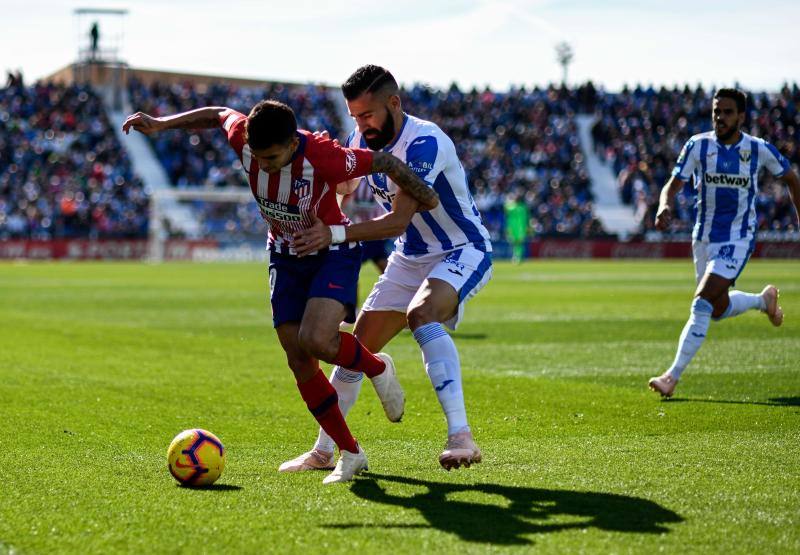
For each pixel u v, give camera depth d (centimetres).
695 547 457
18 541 470
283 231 609
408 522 502
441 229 665
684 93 6353
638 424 789
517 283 2998
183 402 914
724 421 800
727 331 1548
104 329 1612
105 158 5456
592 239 5525
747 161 959
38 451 691
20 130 5447
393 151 645
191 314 1911
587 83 6494
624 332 1563
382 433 767
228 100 6016
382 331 696
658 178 5953
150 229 5047
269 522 501
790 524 493
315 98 6256
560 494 560
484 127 6212
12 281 3078
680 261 5294
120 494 561
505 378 1064
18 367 1156
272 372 1121
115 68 6331
